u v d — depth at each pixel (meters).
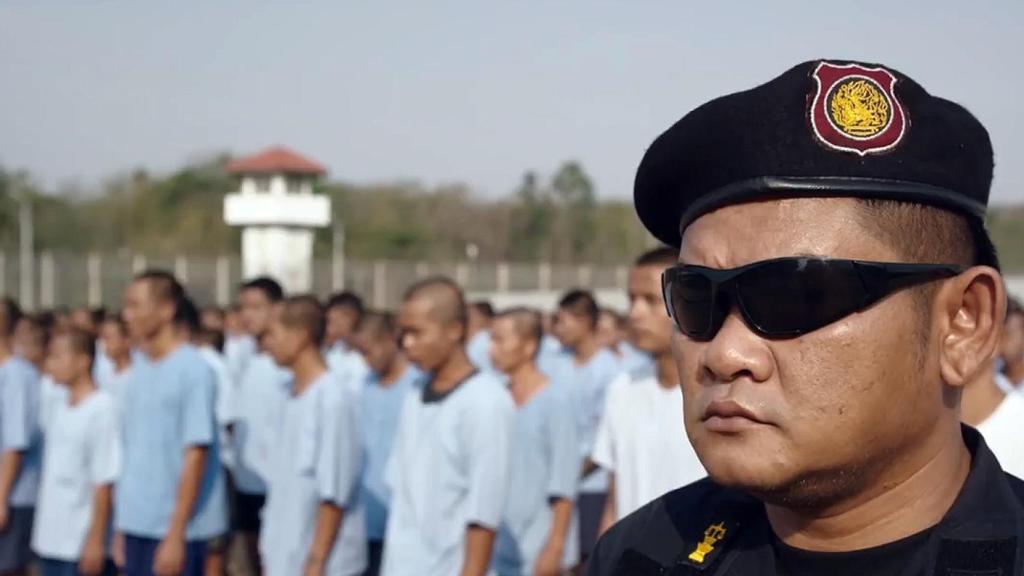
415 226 40.19
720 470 1.31
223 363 8.52
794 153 1.27
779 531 1.46
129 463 6.11
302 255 22.67
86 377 6.94
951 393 1.37
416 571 4.52
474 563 4.40
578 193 42.91
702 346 1.35
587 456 7.95
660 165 1.44
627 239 40.00
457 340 4.61
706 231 1.36
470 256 34.19
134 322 6.07
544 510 5.75
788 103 1.29
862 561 1.37
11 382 7.66
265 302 8.04
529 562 5.68
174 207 40.06
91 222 38.69
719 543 1.54
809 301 1.25
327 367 5.93
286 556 5.82
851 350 1.25
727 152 1.32
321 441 5.65
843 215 1.27
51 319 9.92
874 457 1.30
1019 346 7.53
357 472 5.75
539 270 25.69
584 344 9.22
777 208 1.29
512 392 5.85
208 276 23.14
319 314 5.88
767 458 1.28
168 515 6.06
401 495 4.65
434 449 4.53
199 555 6.28
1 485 7.62
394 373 6.68
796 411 1.27
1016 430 2.88
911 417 1.30
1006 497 1.37
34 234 37.00
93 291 23.38
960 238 1.33
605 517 4.30
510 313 5.84
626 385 4.16
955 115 1.32
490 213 41.12
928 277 1.29
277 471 5.93
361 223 39.72
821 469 1.28
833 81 1.28
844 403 1.26
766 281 1.27
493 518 4.42
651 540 1.64
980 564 1.31
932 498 1.36
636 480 4.02
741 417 1.29
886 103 1.28
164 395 6.00
